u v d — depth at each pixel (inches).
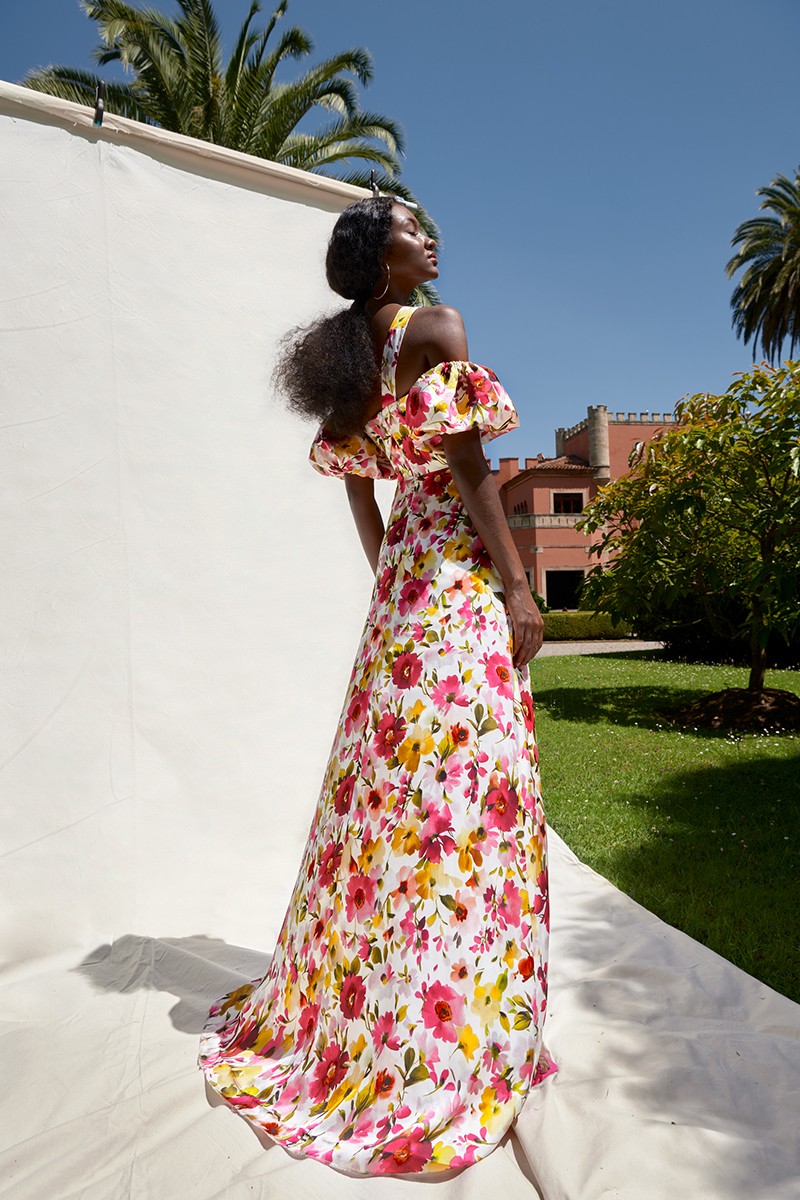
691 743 264.1
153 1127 64.2
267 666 125.8
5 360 108.6
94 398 114.2
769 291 1077.1
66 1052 76.3
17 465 108.5
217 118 520.7
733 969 92.9
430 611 67.5
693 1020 82.2
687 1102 66.8
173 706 117.6
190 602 120.1
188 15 497.0
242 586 124.6
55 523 110.5
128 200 118.3
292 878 120.0
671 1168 57.9
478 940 61.7
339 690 132.4
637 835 158.7
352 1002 63.8
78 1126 64.9
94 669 111.8
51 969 96.0
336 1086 63.2
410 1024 60.4
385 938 62.6
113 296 116.3
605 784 206.2
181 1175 58.6
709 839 154.2
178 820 116.0
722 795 190.5
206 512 122.3
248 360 127.0
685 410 291.0
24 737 106.6
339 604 133.3
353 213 71.2
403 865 63.1
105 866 109.3
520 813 64.9
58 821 107.3
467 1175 56.8
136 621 115.7
